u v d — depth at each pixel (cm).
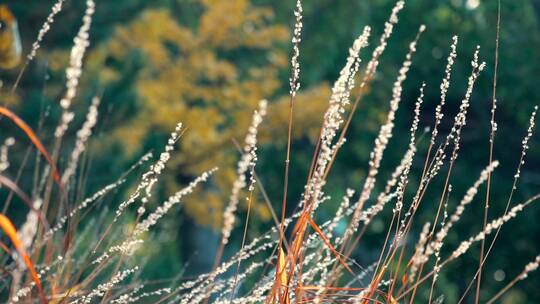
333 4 1861
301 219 221
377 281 219
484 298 1470
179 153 1383
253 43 1459
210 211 1401
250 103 1403
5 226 158
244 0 1409
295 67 221
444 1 1828
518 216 1512
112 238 256
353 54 227
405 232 228
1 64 301
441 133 1716
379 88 1741
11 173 1077
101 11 1327
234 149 1442
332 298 219
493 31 1753
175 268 1160
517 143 1633
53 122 1095
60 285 230
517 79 1683
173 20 1434
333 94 227
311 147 1858
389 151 1697
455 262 1462
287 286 213
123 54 1325
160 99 1331
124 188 1093
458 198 1564
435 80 1739
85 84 1195
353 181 1808
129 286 242
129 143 1207
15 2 1263
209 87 1420
